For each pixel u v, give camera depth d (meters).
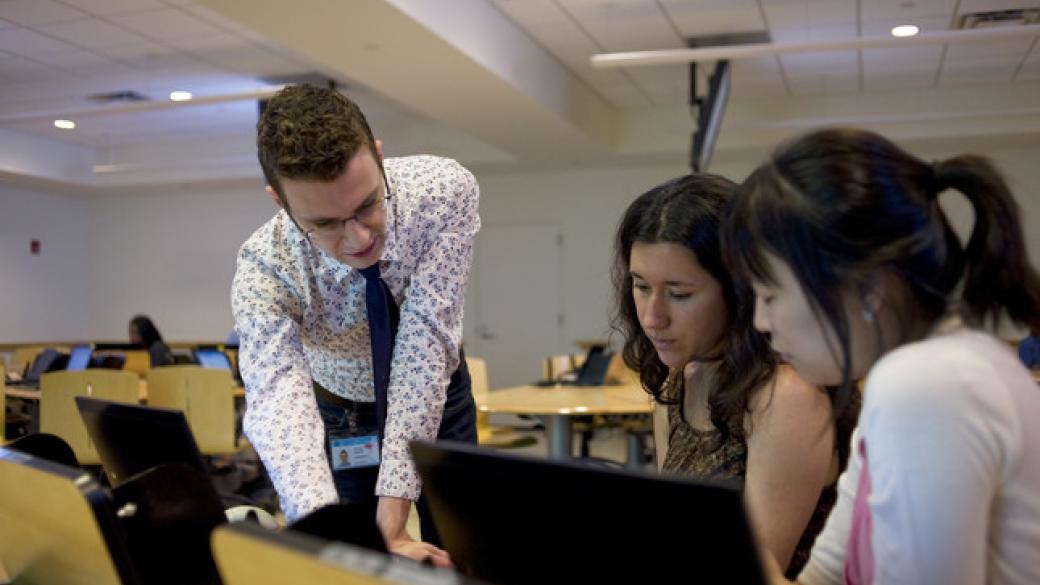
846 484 1.01
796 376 1.21
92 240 11.47
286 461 1.37
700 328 1.28
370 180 1.33
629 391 5.07
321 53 5.17
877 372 0.79
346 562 0.61
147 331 7.79
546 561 0.79
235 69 7.03
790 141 0.86
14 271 10.50
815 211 0.79
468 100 6.43
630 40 6.45
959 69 7.38
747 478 1.24
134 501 1.05
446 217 1.61
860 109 8.24
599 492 0.73
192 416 5.07
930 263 0.79
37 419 6.36
